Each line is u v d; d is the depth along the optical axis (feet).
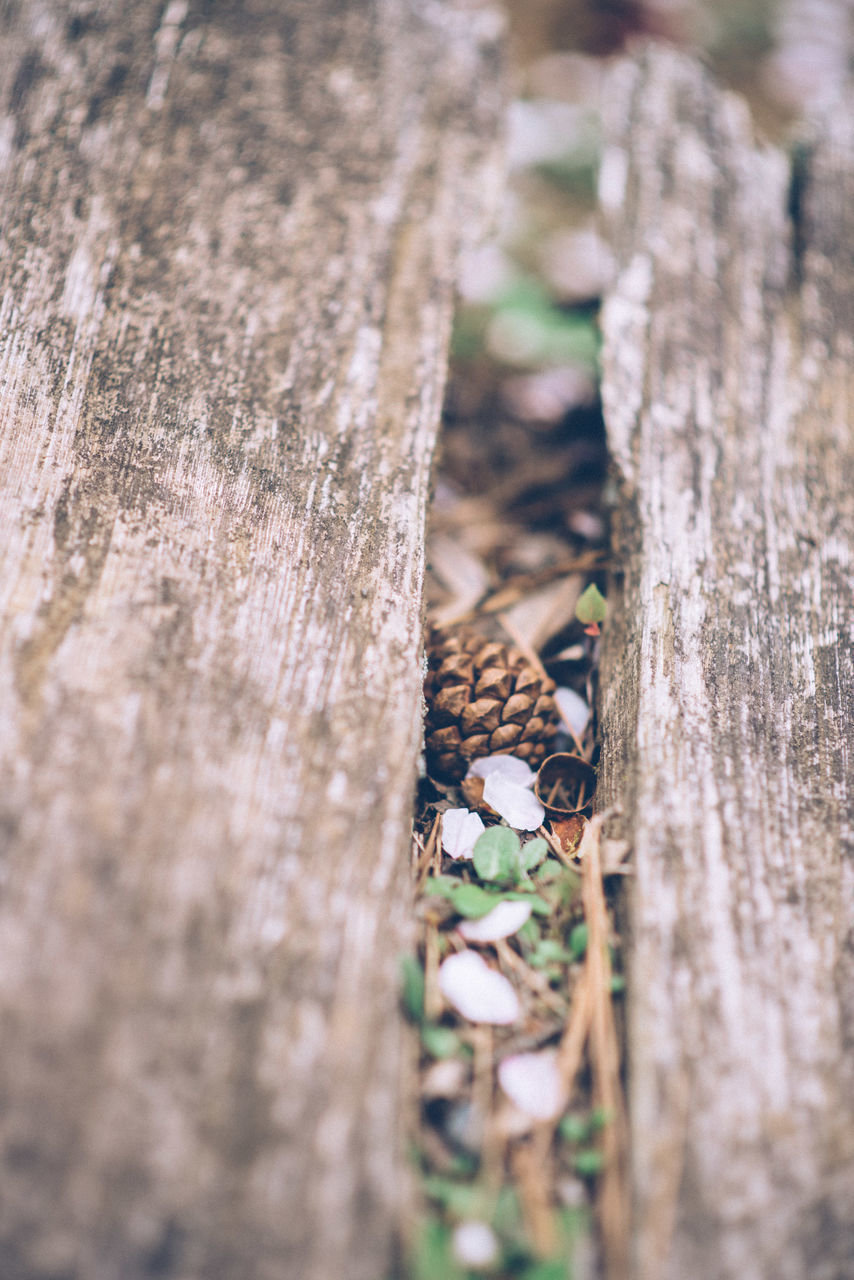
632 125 1.60
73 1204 1.03
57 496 1.21
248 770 1.15
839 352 1.47
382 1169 1.06
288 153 1.49
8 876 1.09
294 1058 1.07
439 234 1.48
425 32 1.62
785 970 1.14
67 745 1.13
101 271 1.35
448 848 1.22
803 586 1.32
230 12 1.57
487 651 1.29
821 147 1.61
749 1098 1.10
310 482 1.28
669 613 1.28
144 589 1.19
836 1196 1.07
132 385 1.29
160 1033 1.07
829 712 1.25
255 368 1.34
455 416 1.63
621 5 2.32
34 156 1.41
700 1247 1.06
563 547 1.47
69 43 1.50
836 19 2.44
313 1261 1.03
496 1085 1.12
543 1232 1.07
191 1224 1.03
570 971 1.16
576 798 1.28
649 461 1.37
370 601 1.23
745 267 1.51
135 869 1.10
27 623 1.16
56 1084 1.05
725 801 1.20
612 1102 1.11
